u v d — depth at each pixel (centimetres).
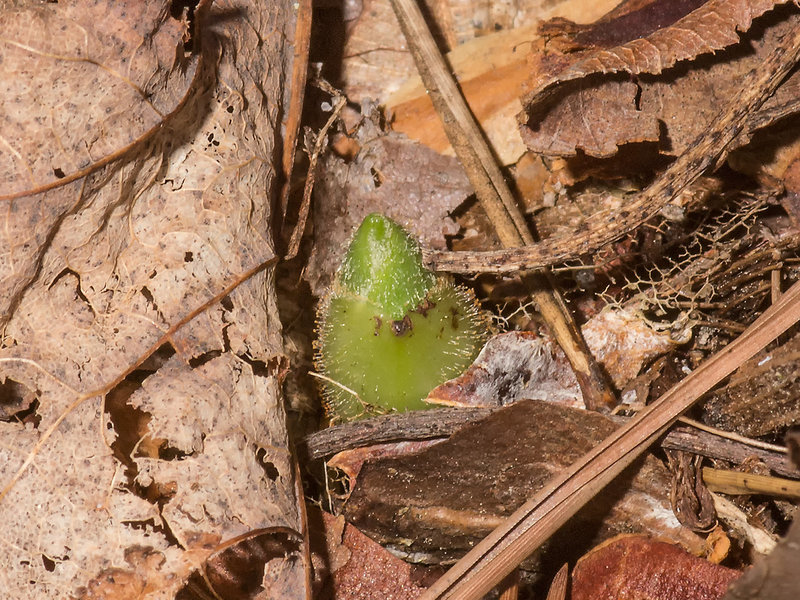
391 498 14
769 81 14
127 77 14
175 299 14
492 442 14
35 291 14
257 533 14
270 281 14
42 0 14
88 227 14
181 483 14
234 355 14
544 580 14
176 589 14
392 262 14
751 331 14
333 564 14
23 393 14
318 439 14
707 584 14
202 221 14
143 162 14
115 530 14
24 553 14
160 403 14
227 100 14
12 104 14
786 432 14
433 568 14
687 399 14
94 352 14
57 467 14
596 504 14
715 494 14
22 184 14
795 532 13
